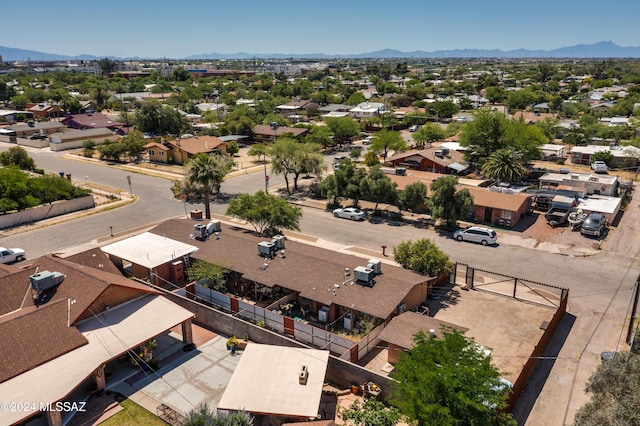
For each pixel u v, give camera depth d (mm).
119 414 22438
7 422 18734
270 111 142625
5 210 51531
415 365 19578
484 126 74312
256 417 21297
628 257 41031
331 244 44875
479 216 51625
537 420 22062
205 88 198875
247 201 42469
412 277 32031
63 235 47531
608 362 17641
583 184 58344
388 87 194750
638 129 93125
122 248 37938
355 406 22438
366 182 51781
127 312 27672
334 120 97375
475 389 17703
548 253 42156
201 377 25375
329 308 30609
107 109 157875
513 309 32250
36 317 24688
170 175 73688
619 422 14805
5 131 103625
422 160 72562
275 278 32344
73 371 22219
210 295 33375
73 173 74688
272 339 27797
